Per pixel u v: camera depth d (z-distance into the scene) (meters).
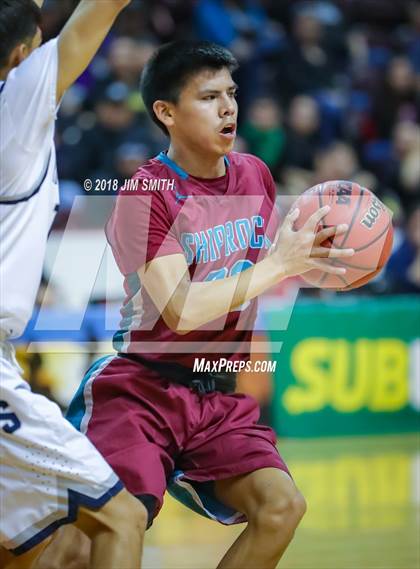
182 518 9.77
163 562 8.02
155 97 5.57
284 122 16.58
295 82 17.47
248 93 17.08
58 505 4.92
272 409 13.10
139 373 5.54
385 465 11.71
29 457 4.88
